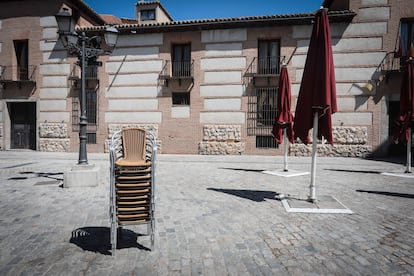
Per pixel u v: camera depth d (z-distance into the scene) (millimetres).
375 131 13945
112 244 3113
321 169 10062
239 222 4293
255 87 14852
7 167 10359
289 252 3252
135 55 15859
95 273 2764
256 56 14797
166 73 15594
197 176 8570
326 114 5016
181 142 15516
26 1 16562
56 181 7773
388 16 13758
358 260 3057
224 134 15078
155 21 21531
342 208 4949
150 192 3211
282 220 4379
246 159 13109
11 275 2727
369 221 4328
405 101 8883
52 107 16500
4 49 16812
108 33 7969
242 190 6578
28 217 4578
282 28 14570
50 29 16375
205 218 4492
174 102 15812
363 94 14000
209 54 15219
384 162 12016
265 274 2758
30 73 16641
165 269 2848
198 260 3049
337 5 15969
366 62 13961
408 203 5406
